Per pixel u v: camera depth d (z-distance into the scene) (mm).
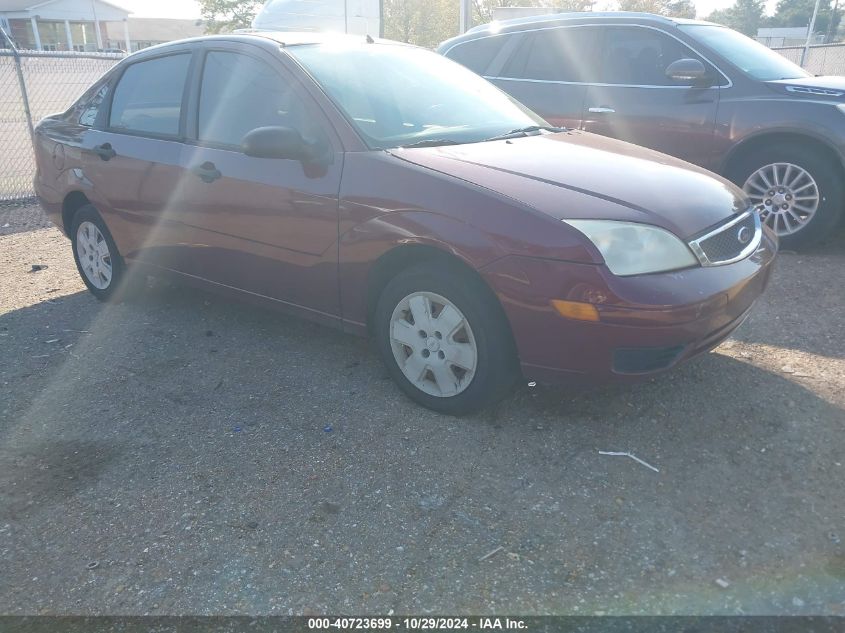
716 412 3492
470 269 3213
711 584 2455
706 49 6258
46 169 5387
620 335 2932
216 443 3363
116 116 4910
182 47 4582
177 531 2773
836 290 5086
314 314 3914
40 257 6699
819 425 3359
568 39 6938
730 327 3312
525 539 2686
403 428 3428
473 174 3291
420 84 4285
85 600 2453
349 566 2576
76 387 3957
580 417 3479
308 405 3678
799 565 2525
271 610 2393
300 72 3869
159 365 4203
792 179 5930
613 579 2486
